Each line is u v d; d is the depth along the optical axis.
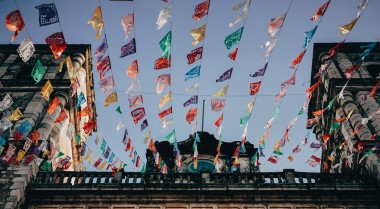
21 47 11.88
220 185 17.11
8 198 15.75
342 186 17.09
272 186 17.08
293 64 14.51
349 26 13.16
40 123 21.20
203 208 16.59
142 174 18.56
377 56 27.98
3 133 19.81
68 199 16.80
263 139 17.48
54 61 27.77
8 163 17.56
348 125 21.88
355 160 18.95
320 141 27.42
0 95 23.72
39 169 18.89
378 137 19.53
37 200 16.75
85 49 29.20
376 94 23.19
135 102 15.97
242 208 16.58
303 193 16.98
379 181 16.84
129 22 12.49
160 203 16.77
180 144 25.41
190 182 18.20
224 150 25.28
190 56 13.91
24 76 25.86
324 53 27.97
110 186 17.09
